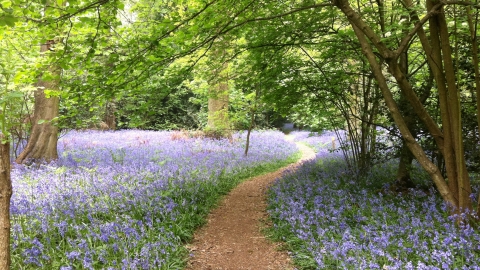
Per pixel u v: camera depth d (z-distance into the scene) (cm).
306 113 1041
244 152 1542
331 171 1004
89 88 554
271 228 638
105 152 1288
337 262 447
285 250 549
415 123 747
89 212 602
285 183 915
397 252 454
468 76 684
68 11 424
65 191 695
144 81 630
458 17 570
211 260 521
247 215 735
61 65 505
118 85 585
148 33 595
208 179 923
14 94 279
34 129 1092
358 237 516
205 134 1931
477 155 694
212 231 644
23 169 968
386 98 570
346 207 649
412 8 546
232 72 948
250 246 574
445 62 541
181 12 600
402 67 780
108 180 796
